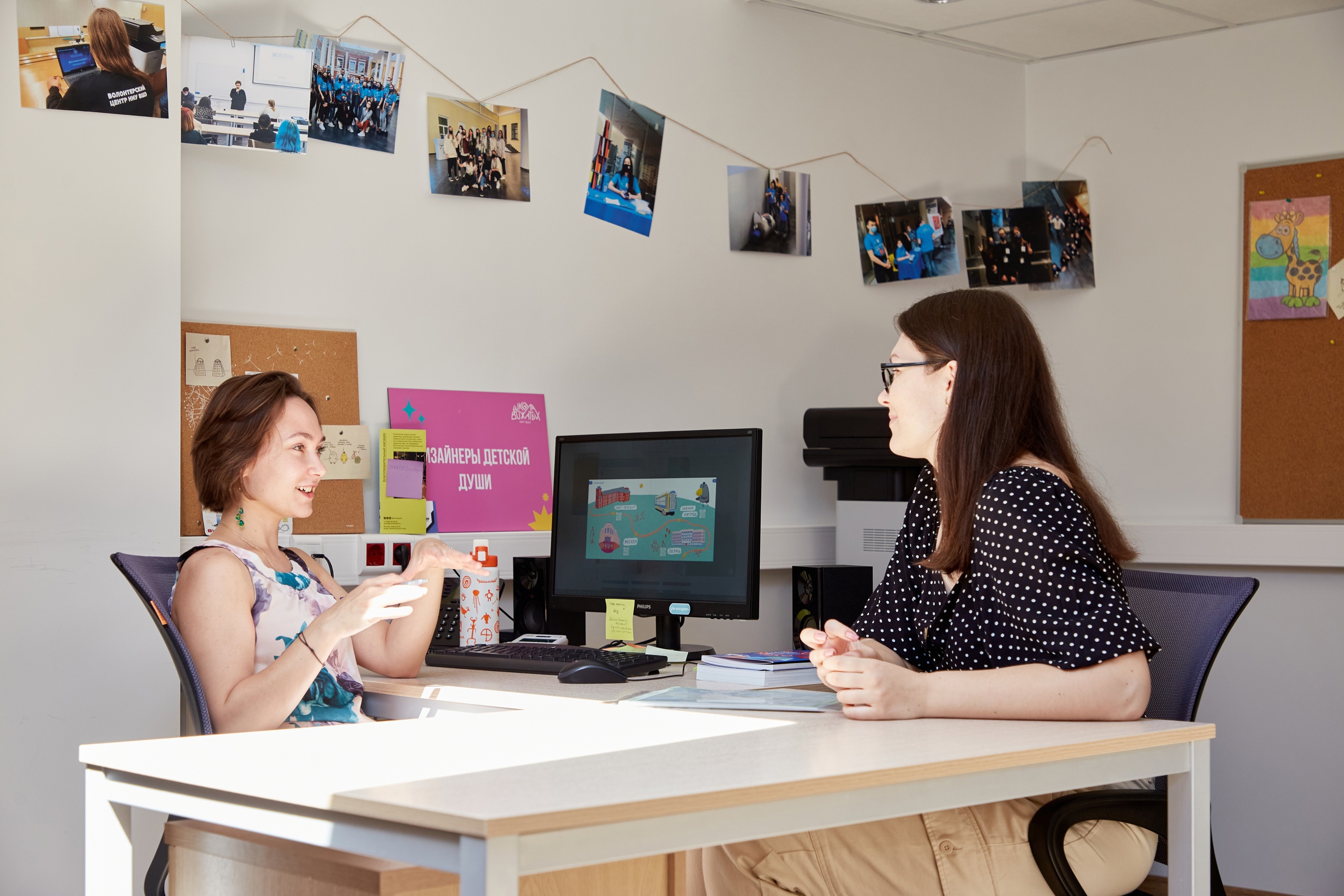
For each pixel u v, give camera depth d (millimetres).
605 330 3209
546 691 1851
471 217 2996
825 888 1501
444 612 2414
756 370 3484
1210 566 3477
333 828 1034
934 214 3715
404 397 2861
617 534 2422
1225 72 3672
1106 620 1442
